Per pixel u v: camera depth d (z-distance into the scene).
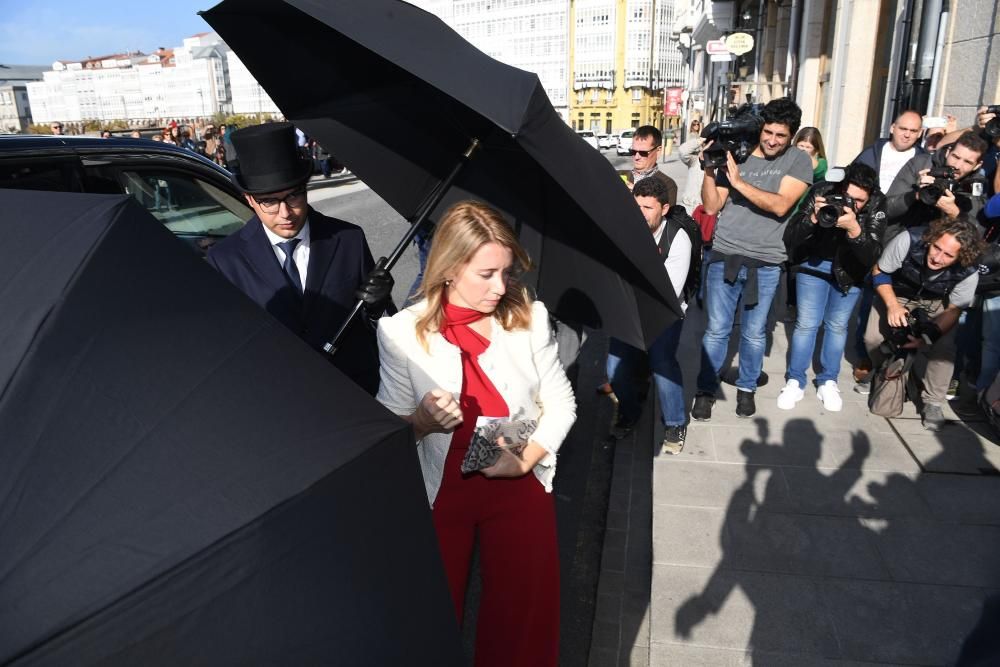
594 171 2.03
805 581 3.06
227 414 1.14
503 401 2.16
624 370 4.32
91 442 1.03
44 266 1.21
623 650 2.86
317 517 1.10
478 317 2.17
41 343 1.08
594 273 2.49
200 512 1.02
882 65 9.73
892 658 2.66
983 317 4.09
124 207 1.34
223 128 19.55
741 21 23.59
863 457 4.00
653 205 3.64
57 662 0.87
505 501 2.21
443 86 1.70
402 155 2.59
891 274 4.20
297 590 1.06
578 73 104.00
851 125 10.29
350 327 2.31
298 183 2.26
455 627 1.30
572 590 3.28
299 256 2.49
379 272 2.34
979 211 4.40
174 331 1.20
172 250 1.33
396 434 1.28
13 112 184.00
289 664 1.03
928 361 4.17
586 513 3.87
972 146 4.08
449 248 2.03
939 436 4.17
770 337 6.11
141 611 0.92
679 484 3.80
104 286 1.19
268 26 2.28
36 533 0.93
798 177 4.03
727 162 4.08
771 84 17.95
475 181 2.62
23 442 0.99
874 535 3.34
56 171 2.83
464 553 2.24
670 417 4.09
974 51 6.45
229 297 1.33
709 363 4.43
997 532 3.33
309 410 1.23
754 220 4.20
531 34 106.00
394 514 1.23
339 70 2.48
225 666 0.97
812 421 4.43
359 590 1.13
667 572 3.14
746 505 3.60
